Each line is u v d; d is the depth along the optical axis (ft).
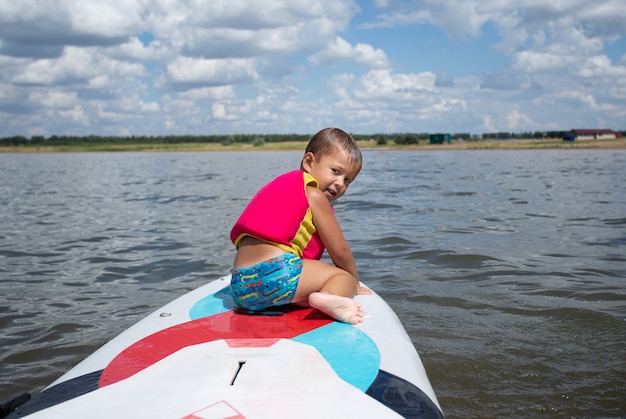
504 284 15.28
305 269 8.31
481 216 27.27
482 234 22.44
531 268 16.87
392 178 53.62
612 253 18.65
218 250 20.66
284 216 8.31
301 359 6.17
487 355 10.53
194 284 16.14
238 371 5.92
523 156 101.45
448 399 8.94
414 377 6.27
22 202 38.63
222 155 157.28
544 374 9.75
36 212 32.96
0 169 89.56
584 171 58.08
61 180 61.82
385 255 19.10
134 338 7.26
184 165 94.27
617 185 41.60
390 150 167.43
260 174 66.54
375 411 5.25
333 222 8.93
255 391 5.44
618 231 22.61
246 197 39.06
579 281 15.37
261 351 6.38
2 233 25.41
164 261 19.02
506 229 23.49
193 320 7.98
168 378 5.74
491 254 18.74
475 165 74.59
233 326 7.59
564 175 52.80
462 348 10.87
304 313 8.22
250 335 7.13
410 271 16.90
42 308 14.07
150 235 24.20
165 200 38.24
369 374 6.03
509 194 36.60
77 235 24.62
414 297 14.24
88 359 6.75
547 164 73.20
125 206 35.19
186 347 6.59
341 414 5.11
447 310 13.20
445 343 11.14
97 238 23.75
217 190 45.09
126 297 14.97
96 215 31.27
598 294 14.14
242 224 8.39
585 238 21.29
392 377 6.07
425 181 49.03
